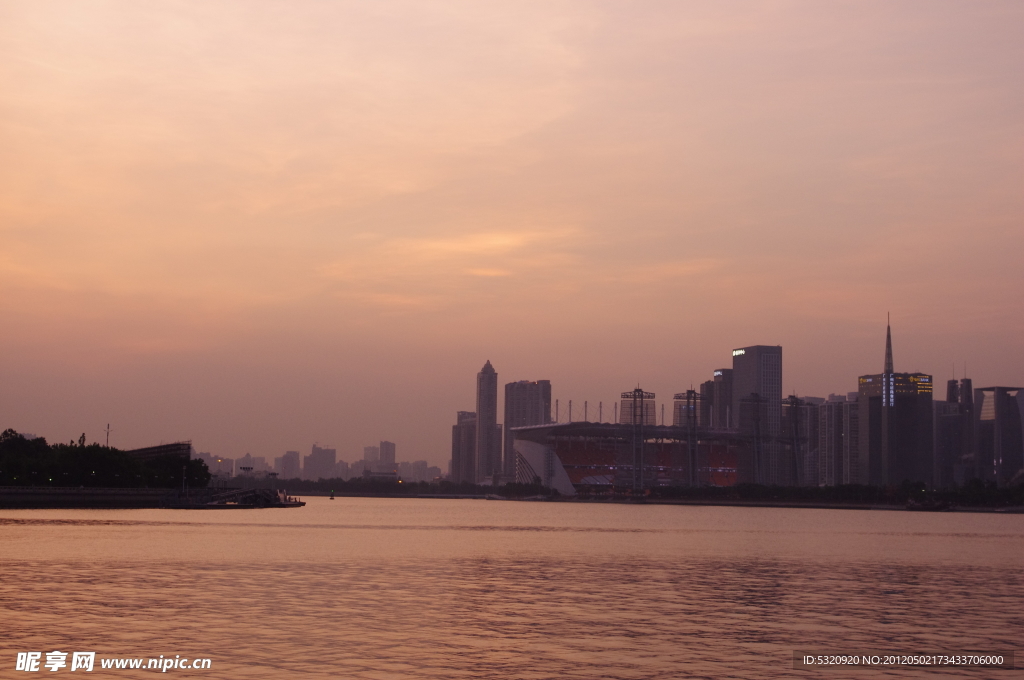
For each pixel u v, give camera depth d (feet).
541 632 257.14
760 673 215.31
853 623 282.36
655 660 225.35
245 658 217.56
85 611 273.95
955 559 521.24
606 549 569.64
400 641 240.12
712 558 508.94
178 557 435.12
